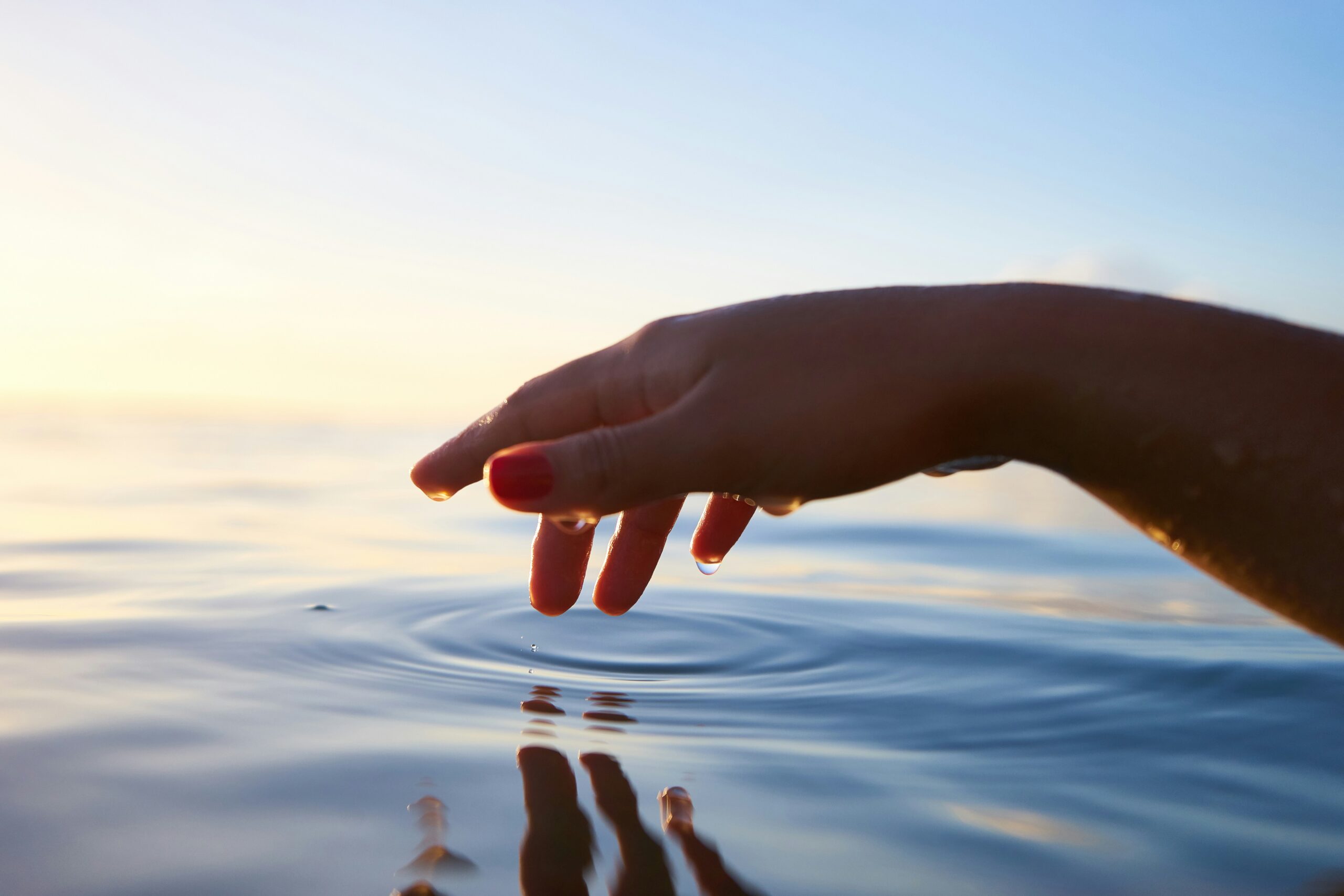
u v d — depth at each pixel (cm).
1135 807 41
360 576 97
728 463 35
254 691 52
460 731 48
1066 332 36
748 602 89
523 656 63
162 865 36
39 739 45
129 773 42
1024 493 256
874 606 88
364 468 304
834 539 159
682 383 37
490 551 129
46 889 35
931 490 263
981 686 56
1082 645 70
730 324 37
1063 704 53
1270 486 34
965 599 96
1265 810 41
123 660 57
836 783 43
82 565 103
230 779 42
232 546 123
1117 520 191
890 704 53
